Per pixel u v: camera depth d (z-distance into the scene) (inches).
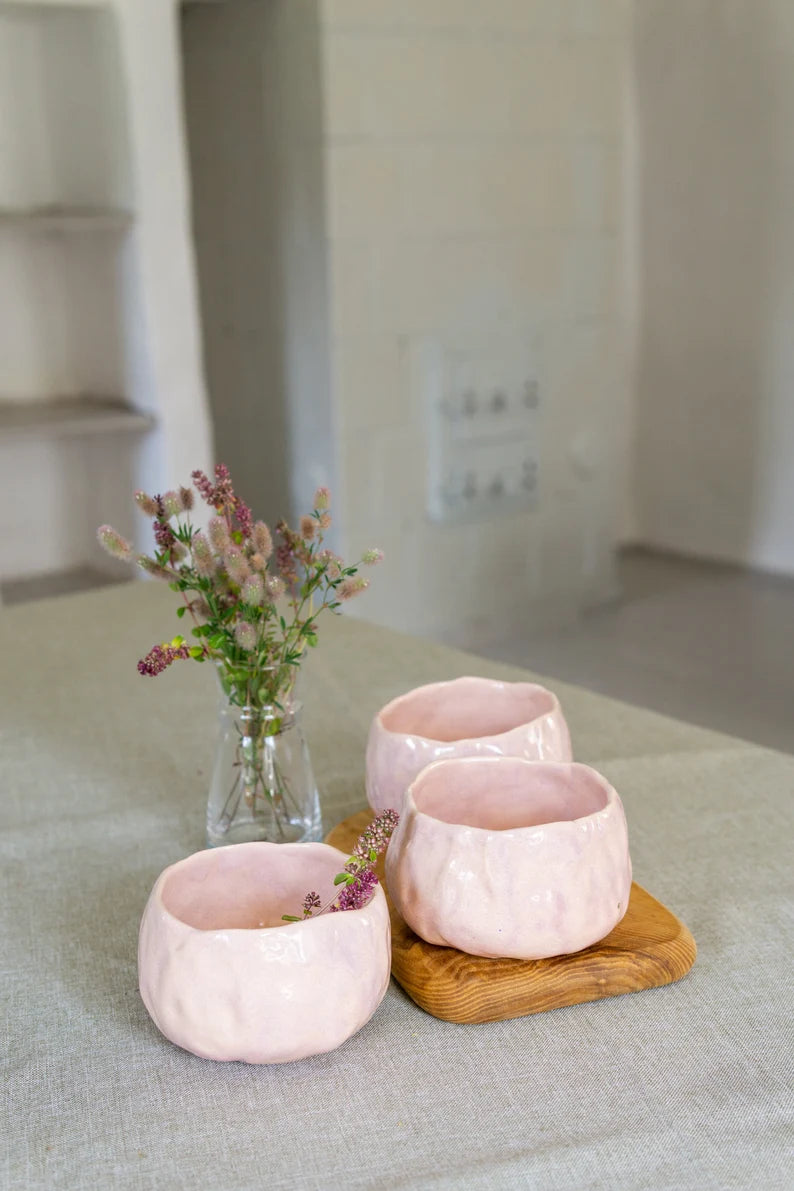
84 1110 25.6
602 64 132.4
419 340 126.3
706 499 166.4
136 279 109.7
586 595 147.6
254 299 130.3
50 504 126.0
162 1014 26.2
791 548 157.8
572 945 28.2
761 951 30.6
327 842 35.3
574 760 42.3
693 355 162.7
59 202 118.8
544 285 134.0
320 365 123.3
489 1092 25.7
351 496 125.3
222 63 126.3
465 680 36.9
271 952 25.5
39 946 31.9
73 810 39.8
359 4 114.7
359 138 117.7
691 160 156.1
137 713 48.0
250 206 127.5
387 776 33.4
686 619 142.8
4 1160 24.2
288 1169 23.6
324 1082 26.2
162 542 31.6
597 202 135.8
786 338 150.8
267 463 134.8
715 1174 23.2
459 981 27.9
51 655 54.6
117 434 119.9
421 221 123.5
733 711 114.2
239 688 33.4
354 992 26.0
